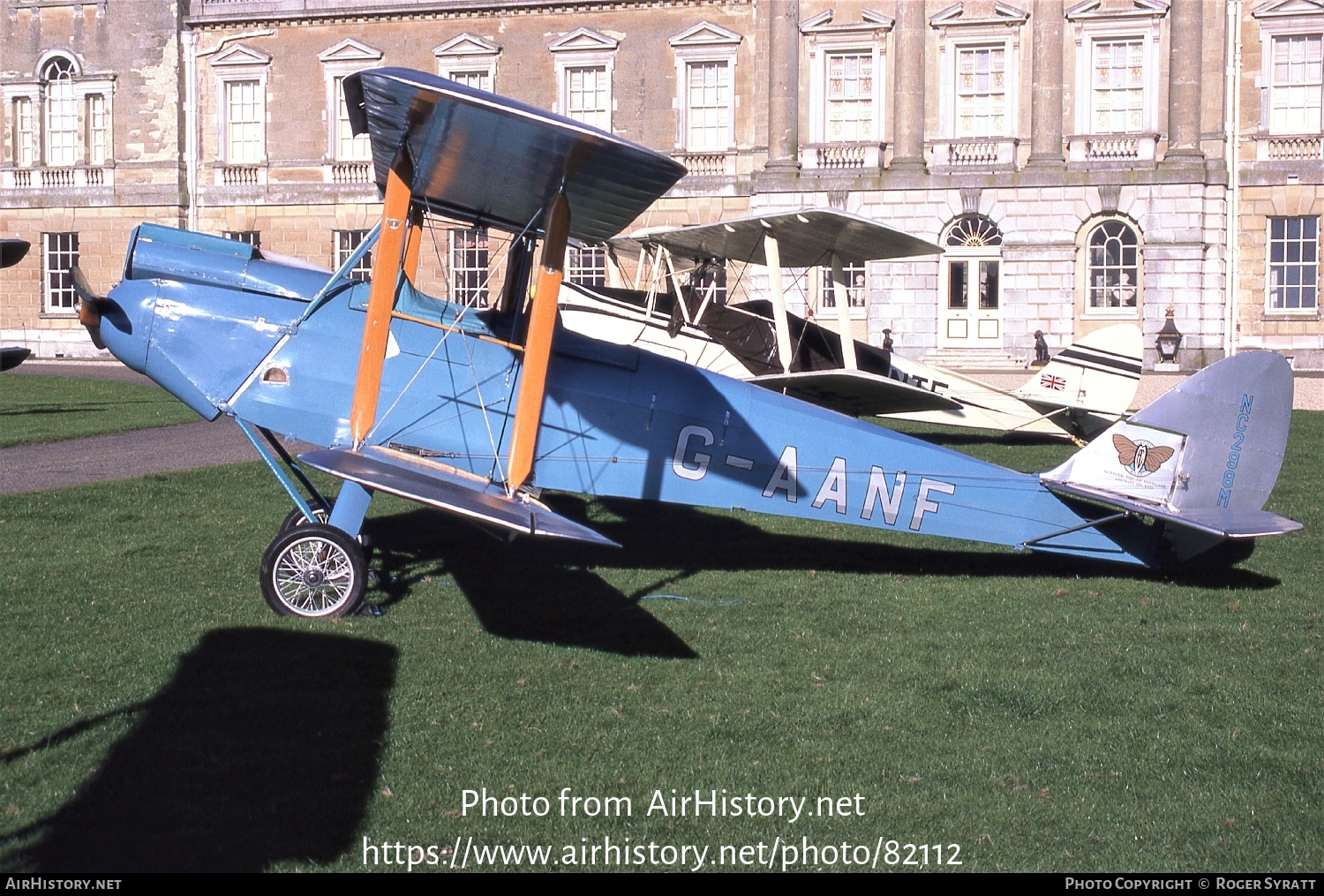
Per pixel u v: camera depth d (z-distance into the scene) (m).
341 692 6.95
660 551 11.29
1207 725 6.78
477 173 8.62
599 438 9.78
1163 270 35.72
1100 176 35.91
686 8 38.44
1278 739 6.57
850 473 10.07
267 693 6.89
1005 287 36.72
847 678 7.49
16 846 5.04
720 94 38.62
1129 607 9.27
